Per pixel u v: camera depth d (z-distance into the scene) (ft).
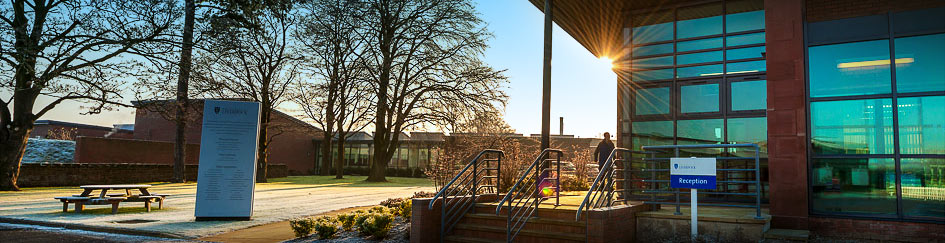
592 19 43.34
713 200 36.42
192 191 73.41
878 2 27.96
